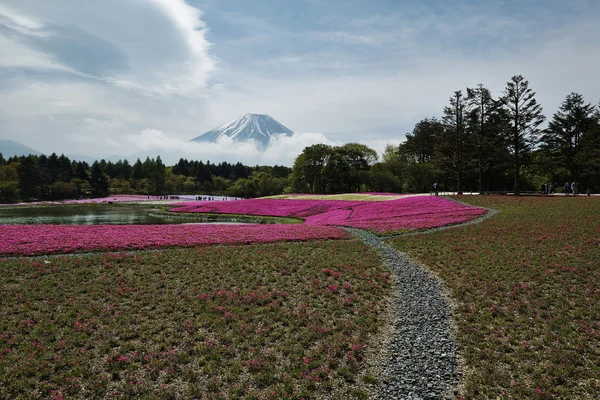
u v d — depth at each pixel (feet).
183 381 37.70
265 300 58.23
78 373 38.24
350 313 54.54
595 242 82.53
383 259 83.15
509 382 36.83
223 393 35.60
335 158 414.21
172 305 55.98
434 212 152.76
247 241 102.42
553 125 271.49
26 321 48.73
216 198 444.55
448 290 62.75
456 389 36.19
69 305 54.85
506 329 47.55
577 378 36.86
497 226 110.01
